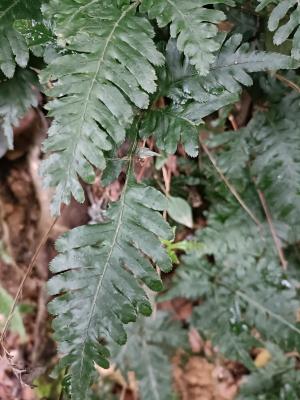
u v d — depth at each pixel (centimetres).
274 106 39
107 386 49
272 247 43
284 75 37
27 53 31
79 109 27
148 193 30
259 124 39
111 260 29
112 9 29
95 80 27
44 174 28
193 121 30
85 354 29
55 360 49
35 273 51
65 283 29
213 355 51
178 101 31
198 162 43
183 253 47
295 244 44
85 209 45
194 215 46
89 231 29
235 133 40
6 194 53
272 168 38
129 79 27
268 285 43
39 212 50
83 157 27
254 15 36
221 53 31
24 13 32
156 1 29
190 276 45
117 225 29
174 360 51
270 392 44
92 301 29
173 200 41
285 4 29
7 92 36
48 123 45
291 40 33
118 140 27
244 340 43
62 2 29
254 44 37
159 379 45
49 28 31
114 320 29
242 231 43
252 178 41
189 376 51
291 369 45
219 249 44
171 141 30
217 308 45
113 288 29
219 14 28
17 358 48
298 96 38
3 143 44
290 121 38
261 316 43
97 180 43
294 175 37
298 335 42
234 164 40
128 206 30
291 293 43
